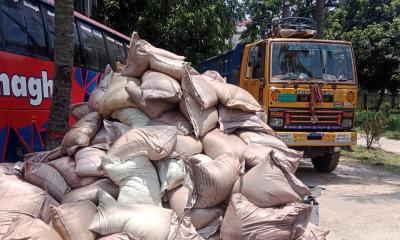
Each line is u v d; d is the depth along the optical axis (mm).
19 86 6105
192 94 4078
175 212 3621
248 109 4426
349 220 6227
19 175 3865
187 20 17484
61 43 5812
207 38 18328
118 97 4152
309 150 9195
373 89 26750
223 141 4027
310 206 3590
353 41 24703
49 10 7223
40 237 2854
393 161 12438
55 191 3762
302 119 8930
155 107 4090
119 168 3490
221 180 3555
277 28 10062
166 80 4113
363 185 9008
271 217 3402
